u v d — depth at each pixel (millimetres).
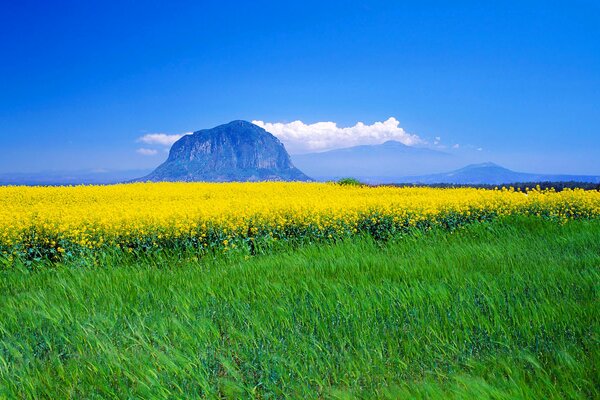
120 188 23266
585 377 3646
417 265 7621
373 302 5504
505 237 10992
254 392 3625
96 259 9594
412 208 12695
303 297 5828
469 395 3164
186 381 3752
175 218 10898
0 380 3820
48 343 4367
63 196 19828
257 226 11078
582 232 10836
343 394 3352
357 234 11758
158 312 5367
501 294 5727
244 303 5664
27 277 8094
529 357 3686
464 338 4574
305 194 20516
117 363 3848
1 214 11094
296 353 4281
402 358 4234
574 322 4816
